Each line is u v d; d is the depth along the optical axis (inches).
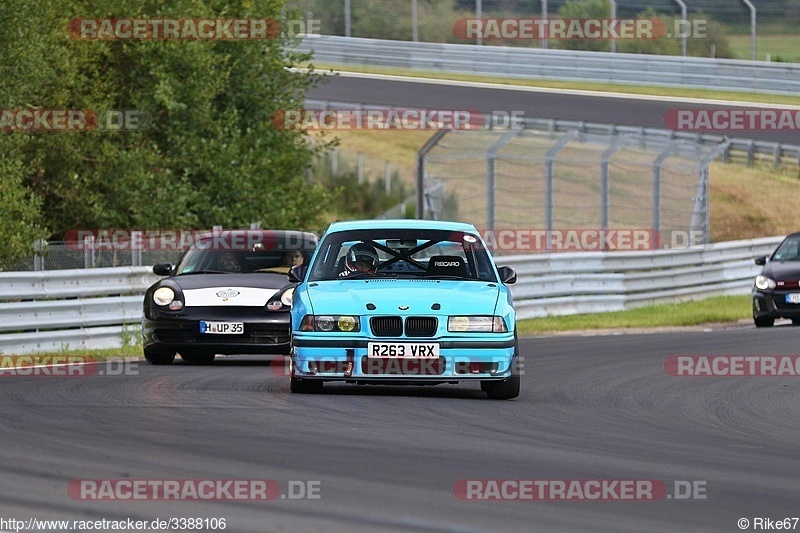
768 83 5787.4
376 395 1402.6
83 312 2181.3
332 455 980.6
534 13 6378.0
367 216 5497.1
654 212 3727.9
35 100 3046.3
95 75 3230.8
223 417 1191.6
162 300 1768.0
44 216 3174.2
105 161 3171.8
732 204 5462.6
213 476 883.4
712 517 780.6
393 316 1344.7
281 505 789.9
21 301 2177.7
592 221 5108.3
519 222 5088.6
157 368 1736.0
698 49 6190.9
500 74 6274.6
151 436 1064.8
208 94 3292.3
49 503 794.2
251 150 3398.1
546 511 785.6
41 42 2901.1
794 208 5516.7
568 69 6141.7
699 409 1379.2
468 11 6594.5
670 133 4857.3
